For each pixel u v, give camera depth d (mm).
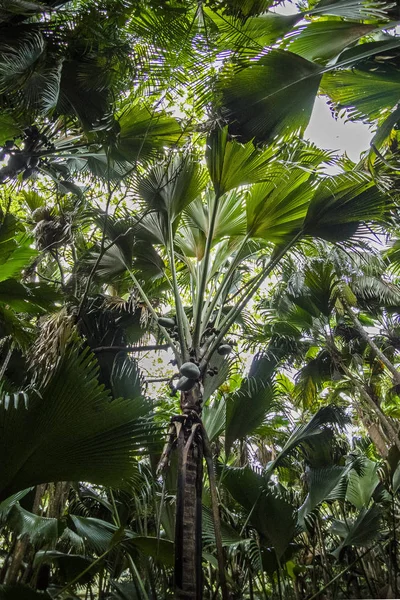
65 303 4016
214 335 3725
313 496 4805
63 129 3592
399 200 3764
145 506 4035
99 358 4336
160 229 4238
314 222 3881
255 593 6336
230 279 4113
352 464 5008
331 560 6230
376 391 7199
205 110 3352
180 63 3059
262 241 4875
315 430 4871
